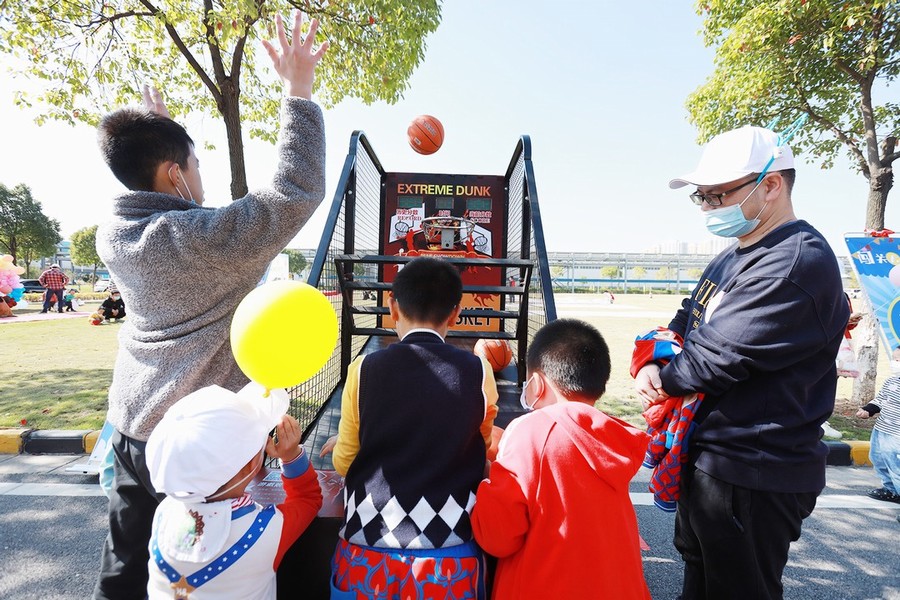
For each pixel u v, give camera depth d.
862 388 6.00
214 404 1.30
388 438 1.44
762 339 1.50
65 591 2.56
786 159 1.71
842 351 5.75
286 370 1.32
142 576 1.63
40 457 4.40
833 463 4.68
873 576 2.84
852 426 5.29
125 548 1.61
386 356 1.53
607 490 1.40
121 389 1.51
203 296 1.47
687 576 1.98
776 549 1.62
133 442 1.52
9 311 16.14
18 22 6.26
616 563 1.36
